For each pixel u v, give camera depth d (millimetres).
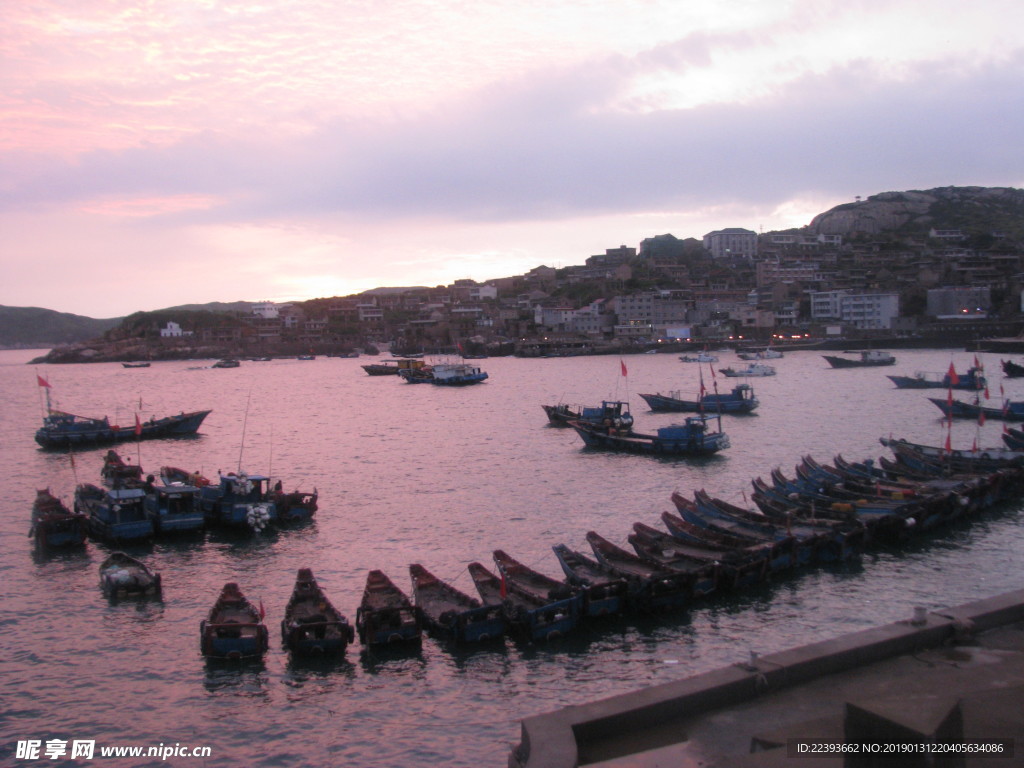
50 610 36188
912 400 108688
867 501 44781
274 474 70375
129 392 180125
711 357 167250
